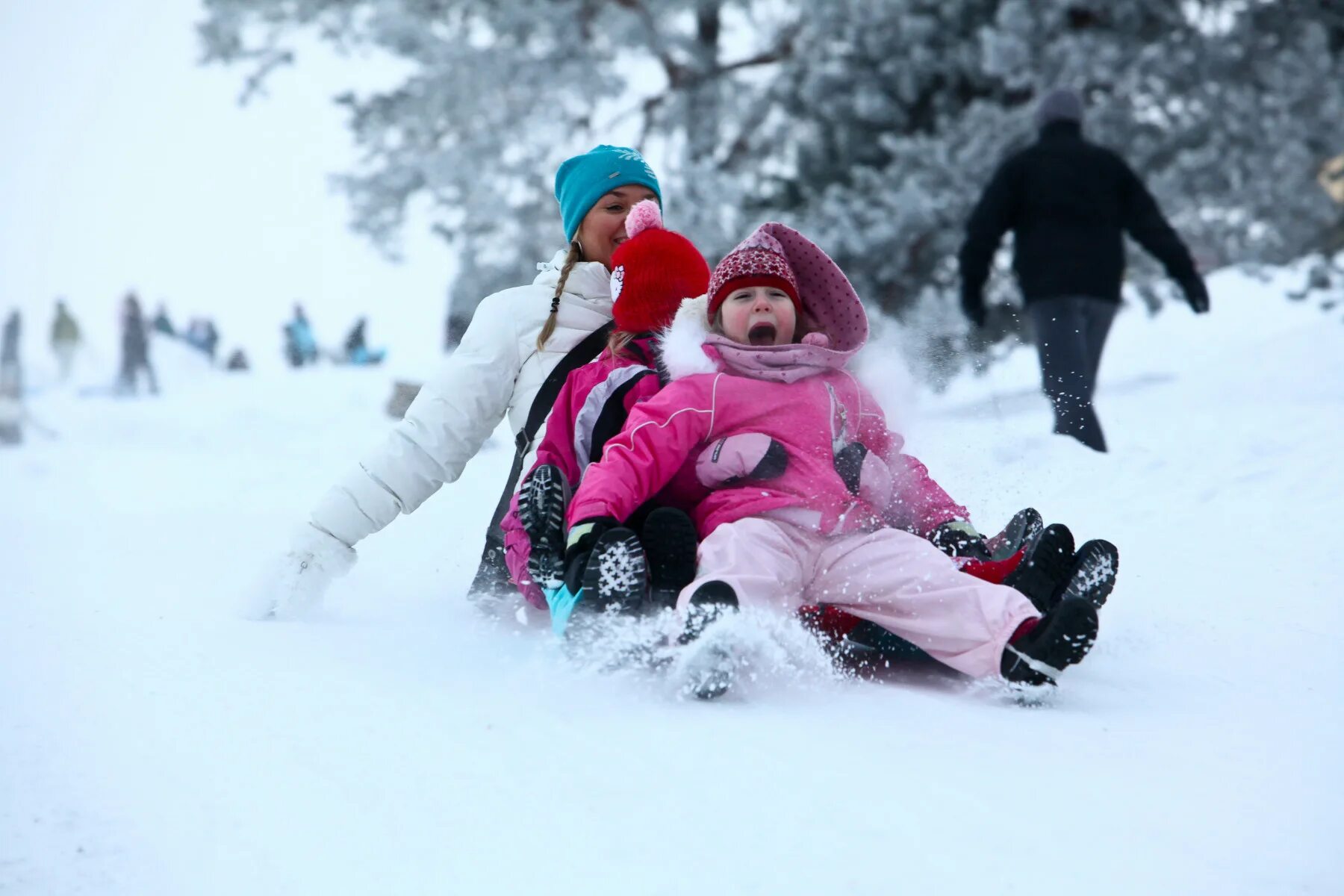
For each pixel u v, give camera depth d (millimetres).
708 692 4285
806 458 5078
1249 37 22672
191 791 3432
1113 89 22672
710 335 5383
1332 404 15625
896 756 3676
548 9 24281
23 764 3684
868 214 21734
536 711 4168
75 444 28734
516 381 6328
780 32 25219
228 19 24766
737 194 22250
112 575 8133
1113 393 19703
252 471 20578
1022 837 3045
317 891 2816
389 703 4281
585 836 3064
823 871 2848
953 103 23344
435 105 24281
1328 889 2775
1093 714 4238
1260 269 22578
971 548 5141
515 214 23594
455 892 2795
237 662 4973
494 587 5969
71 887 2857
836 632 4969
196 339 52375
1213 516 8344
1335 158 22922
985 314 12945
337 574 6113
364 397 34969
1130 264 22656
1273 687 4652
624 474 4898
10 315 34656
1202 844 3018
